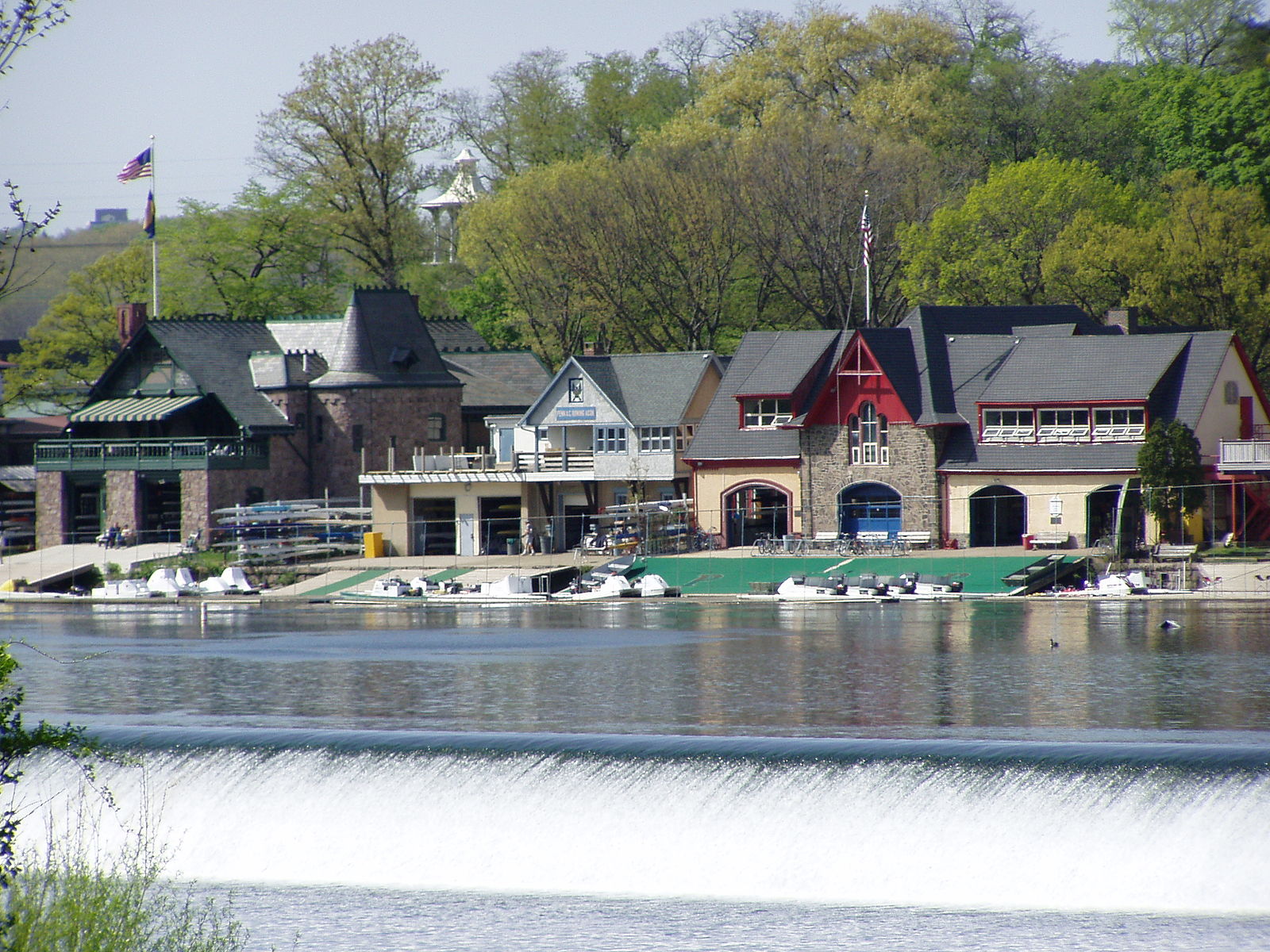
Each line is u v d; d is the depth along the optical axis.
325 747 155.00
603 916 128.25
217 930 122.88
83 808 148.62
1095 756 139.75
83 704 193.38
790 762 143.88
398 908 131.25
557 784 147.25
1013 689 188.50
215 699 196.50
